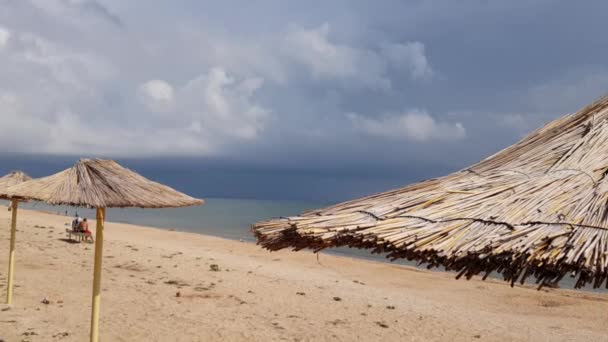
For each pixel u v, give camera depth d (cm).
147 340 779
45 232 1911
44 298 951
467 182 293
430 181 316
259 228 320
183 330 845
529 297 1383
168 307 981
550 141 311
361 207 299
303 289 1252
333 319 991
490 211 251
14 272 1156
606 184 243
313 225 282
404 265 1958
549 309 1250
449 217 255
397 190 314
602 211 228
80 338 750
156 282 1202
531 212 241
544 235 221
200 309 987
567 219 229
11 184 855
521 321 1098
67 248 1576
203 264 1525
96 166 562
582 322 1120
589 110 323
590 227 221
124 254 1570
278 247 314
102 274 1235
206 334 834
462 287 1502
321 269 1728
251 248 2261
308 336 870
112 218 4959
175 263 1484
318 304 1104
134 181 569
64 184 544
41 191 537
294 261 1897
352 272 1716
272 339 836
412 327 977
